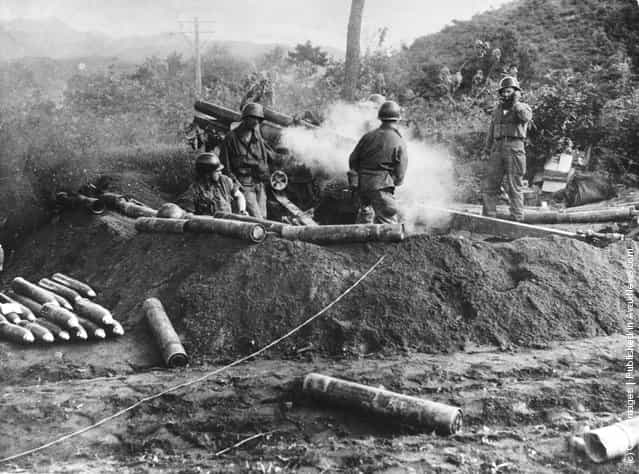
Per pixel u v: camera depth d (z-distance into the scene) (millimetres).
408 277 8336
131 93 19219
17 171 13211
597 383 6770
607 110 19766
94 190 13188
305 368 7277
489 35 28500
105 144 16156
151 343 8062
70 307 8812
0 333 8141
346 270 8477
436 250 8664
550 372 7059
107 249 10758
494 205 12289
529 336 7973
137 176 14586
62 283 9766
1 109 14562
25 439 6152
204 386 6945
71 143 14578
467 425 6246
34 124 14406
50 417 6449
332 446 5883
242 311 8203
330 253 8695
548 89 21141
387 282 8266
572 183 17734
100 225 11586
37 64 18562
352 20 20078
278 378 7016
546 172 19453
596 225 12789
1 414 6449
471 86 26594
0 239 12844
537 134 20031
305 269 8445
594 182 17484
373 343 7773
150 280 9148
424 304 8086
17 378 7383
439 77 25875
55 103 17297
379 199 9852
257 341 7938
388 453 5688
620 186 17656
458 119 22656
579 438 5754
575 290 8578
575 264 8914
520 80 26078
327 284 8297
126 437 6180
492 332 7961
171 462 5742
